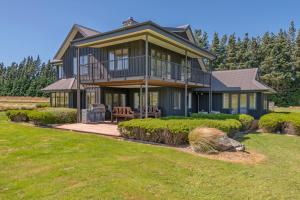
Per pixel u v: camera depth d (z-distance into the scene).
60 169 5.05
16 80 54.56
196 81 16.72
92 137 8.94
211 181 4.74
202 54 15.88
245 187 4.50
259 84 18.34
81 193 3.88
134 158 6.00
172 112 16.14
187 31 17.88
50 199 3.68
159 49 14.70
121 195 3.87
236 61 43.56
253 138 10.94
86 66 15.68
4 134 9.55
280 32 42.22
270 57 40.38
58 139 8.47
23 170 5.04
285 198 4.08
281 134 12.38
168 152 6.76
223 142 7.04
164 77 13.51
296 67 40.53
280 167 6.00
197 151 6.91
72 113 13.50
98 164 5.41
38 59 64.94
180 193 4.11
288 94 39.94
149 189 4.18
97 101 16.03
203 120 8.77
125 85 15.03
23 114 13.90
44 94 49.09
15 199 3.69
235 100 18.48
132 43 13.36
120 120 14.60
